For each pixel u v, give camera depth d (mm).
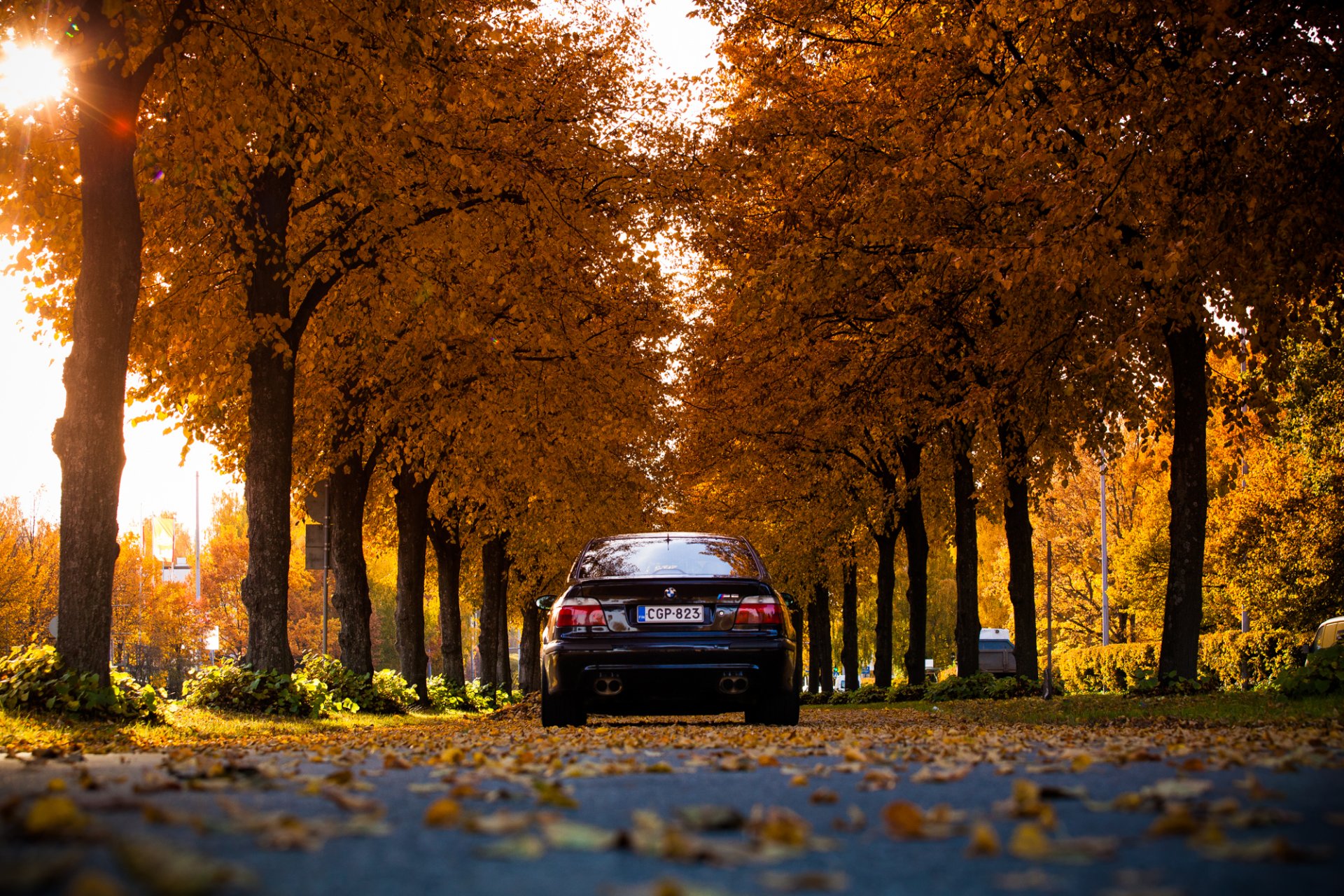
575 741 11016
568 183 24484
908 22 22844
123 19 15086
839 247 24578
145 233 23172
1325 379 40406
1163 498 60656
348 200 22688
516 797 5812
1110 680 52750
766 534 46719
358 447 29328
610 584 14352
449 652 42094
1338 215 17391
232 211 21391
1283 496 43094
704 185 25406
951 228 24375
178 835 4406
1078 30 18625
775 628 14383
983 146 19656
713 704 14461
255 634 21078
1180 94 17078
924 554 39469
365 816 5051
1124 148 17500
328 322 24797
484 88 21406
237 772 6727
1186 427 20750
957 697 31281
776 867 3986
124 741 12734
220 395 24047
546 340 25609
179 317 23188
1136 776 6809
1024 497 31141
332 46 18734
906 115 23469
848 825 4871
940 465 35375
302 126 19219
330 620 107250
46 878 3256
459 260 23062
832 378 30469
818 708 33562
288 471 21438
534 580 54281
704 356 35594
